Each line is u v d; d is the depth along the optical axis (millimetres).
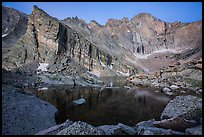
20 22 179250
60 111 46406
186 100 42281
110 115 44688
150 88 89812
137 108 51281
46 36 144000
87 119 41375
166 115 40250
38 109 41562
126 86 97062
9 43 147125
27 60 128625
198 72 99312
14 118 34656
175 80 100812
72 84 94875
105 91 79188
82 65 173875
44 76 98688
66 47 165000
